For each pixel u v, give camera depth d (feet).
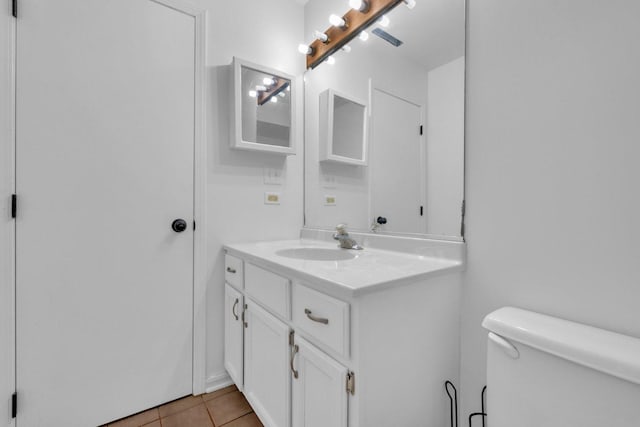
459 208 3.46
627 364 1.82
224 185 5.13
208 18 4.97
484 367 3.25
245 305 4.31
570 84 2.58
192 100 4.83
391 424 2.68
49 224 3.82
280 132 5.41
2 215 3.55
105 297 4.18
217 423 4.24
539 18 2.77
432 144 3.74
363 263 3.40
